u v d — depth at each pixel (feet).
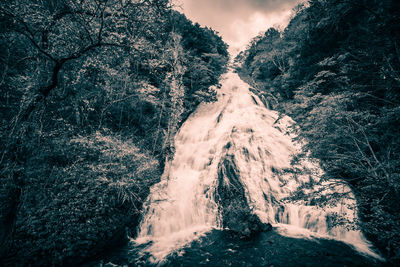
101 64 23.57
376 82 30.91
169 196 39.75
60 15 17.70
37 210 22.30
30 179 21.03
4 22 17.51
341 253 25.02
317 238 28.40
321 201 23.06
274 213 34.04
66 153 25.41
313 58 57.57
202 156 51.80
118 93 35.47
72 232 24.26
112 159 26.94
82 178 25.68
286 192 36.65
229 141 50.80
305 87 29.50
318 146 26.21
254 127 56.29
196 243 29.58
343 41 44.65
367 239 27.81
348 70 35.04
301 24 63.93
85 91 29.63
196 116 76.13
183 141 61.82
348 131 25.26
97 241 26.32
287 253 25.18
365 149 29.22
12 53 21.80
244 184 37.63
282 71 77.71
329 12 43.32
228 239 29.60
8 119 21.20
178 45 48.80
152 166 34.42
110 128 34.37
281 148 48.34
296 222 32.50
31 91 18.83
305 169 27.84
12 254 19.12
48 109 24.39
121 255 26.91
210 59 82.12
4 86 21.02
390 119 22.49
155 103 41.75
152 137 45.27
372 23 34.63
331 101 25.03
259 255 25.26
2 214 14.26
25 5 16.52
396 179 19.13
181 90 48.26
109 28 19.70
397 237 19.25
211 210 36.37
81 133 27.04
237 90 96.37
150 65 26.99
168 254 26.99
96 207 27.37
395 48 28.12
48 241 22.11
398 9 29.04
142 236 32.48
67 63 23.11
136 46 20.44
